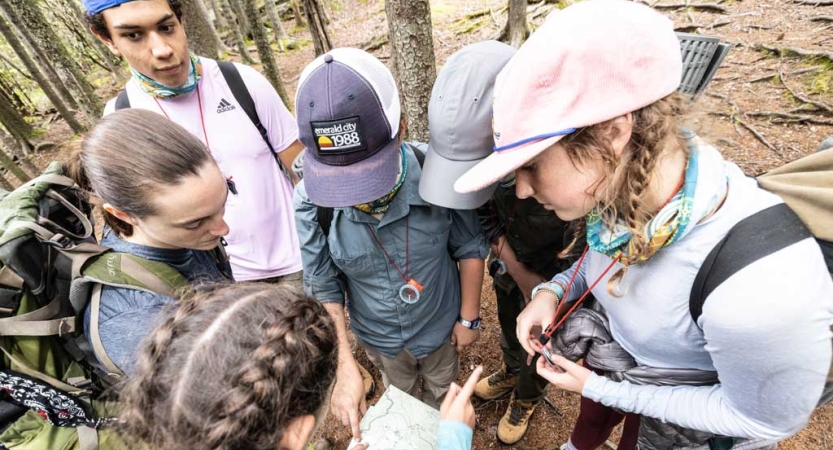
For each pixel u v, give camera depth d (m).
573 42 0.66
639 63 0.65
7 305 0.94
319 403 0.77
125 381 0.86
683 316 0.85
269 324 0.70
